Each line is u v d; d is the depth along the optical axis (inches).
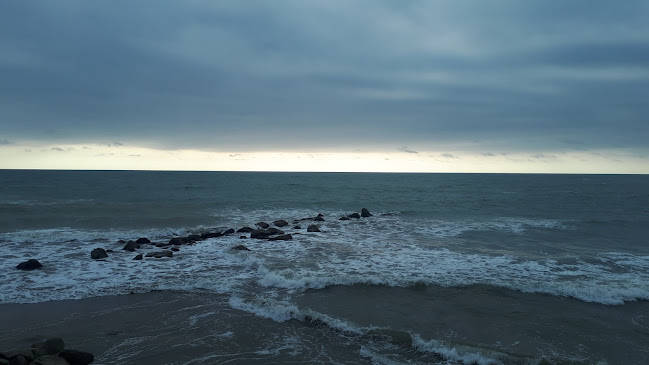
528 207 1405.0
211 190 1967.3
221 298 482.0
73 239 803.4
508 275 562.3
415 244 779.4
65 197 1569.9
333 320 410.0
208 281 530.0
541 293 494.0
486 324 406.9
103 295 484.4
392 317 422.3
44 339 366.9
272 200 1551.4
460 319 418.3
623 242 811.4
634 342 371.6
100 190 1878.7
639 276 565.0
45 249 714.2
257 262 623.8
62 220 1005.2
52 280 534.9
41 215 1062.4
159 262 636.7
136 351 348.2
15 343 357.1
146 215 1124.5
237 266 618.2
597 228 976.9
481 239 837.2
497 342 367.9
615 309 448.8
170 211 1216.8
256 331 392.8
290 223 1072.8
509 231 935.0
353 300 471.2
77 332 383.2
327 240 821.9
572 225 1016.9
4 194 1660.9
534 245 774.5
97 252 659.4
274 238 820.0
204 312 438.3
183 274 572.7
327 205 1437.0
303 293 495.8
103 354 341.1
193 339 373.4
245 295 487.5
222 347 358.6
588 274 572.7
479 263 627.5
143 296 484.1
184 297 483.2
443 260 645.9
